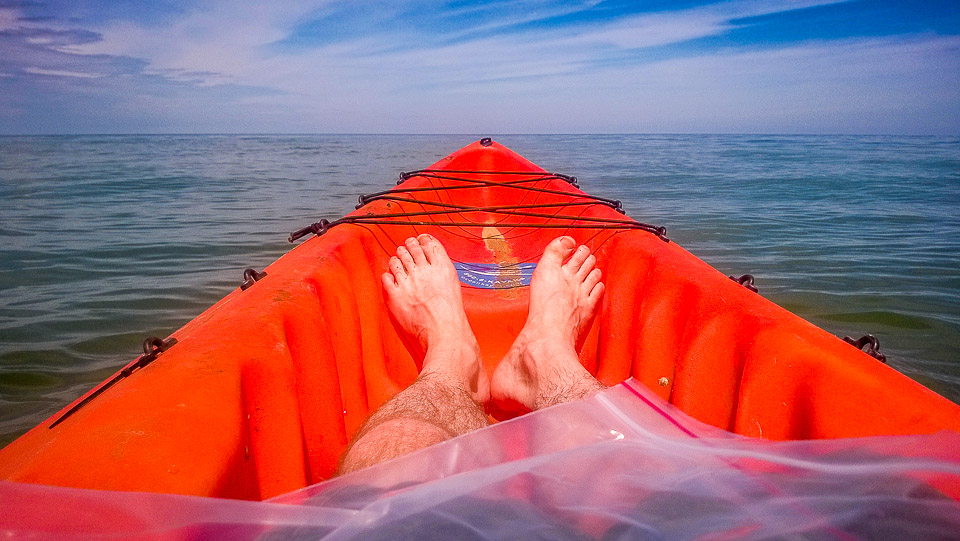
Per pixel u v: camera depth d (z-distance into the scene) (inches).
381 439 41.0
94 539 22.9
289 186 511.8
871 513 24.3
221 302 58.2
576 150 1563.7
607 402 40.6
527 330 73.0
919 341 138.3
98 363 123.5
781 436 41.8
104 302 161.2
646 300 70.1
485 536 24.2
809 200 401.7
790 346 43.6
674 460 30.1
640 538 23.4
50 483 26.1
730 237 258.8
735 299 54.6
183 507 25.5
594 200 109.3
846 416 36.7
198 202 382.3
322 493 30.3
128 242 241.1
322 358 56.8
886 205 371.2
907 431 32.8
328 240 77.9
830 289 177.0
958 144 2206.0
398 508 26.1
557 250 80.3
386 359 77.3
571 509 25.6
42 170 699.4
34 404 106.4
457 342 70.3
